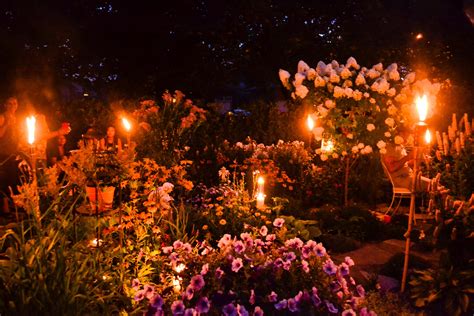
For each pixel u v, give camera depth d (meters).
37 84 15.23
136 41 15.73
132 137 8.14
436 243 4.96
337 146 7.84
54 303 3.50
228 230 6.07
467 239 4.83
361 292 3.78
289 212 7.35
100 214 4.41
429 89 7.52
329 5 15.42
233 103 19.06
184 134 8.62
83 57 16.16
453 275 4.71
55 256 3.69
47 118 11.05
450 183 6.52
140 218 4.91
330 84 7.71
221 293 3.39
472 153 6.39
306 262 3.59
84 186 4.32
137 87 15.79
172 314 3.54
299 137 11.60
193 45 15.55
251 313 3.38
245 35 15.43
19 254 3.72
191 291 3.42
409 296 4.91
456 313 4.43
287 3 15.37
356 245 6.39
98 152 4.50
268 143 11.66
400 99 7.57
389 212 8.19
